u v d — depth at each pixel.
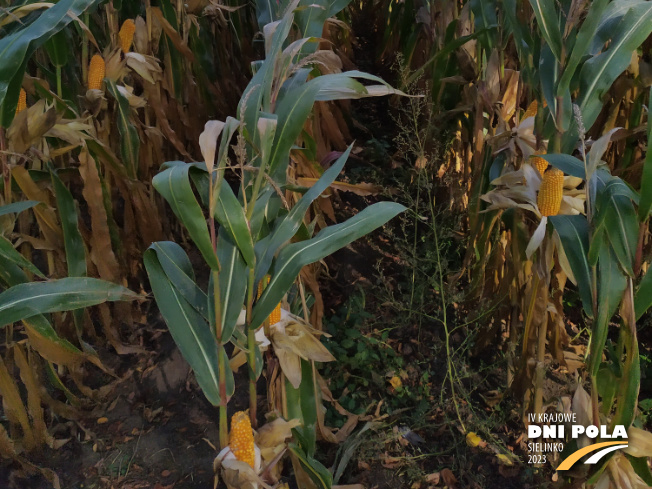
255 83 1.83
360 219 1.88
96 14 3.73
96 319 3.81
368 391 3.45
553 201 2.49
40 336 2.59
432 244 4.08
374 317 3.92
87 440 3.13
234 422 2.00
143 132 3.84
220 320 1.84
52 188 2.95
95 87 3.27
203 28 4.89
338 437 3.08
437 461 3.04
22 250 3.06
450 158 4.65
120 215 4.32
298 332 2.31
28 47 2.28
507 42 3.42
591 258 2.00
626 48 2.18
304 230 2.28
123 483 2.92
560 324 3.17
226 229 1.75
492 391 3.42
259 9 2.84
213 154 1.60
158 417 3.29
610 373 2.14
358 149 5.48
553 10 2.17
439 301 3.95
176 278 1.89
